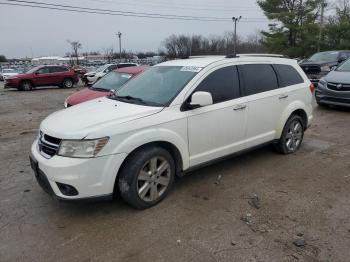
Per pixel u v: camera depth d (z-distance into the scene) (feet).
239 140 16.02
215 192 14.43
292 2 121.60
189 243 10.89
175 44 219.00
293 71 19.03
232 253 10.35
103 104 14.65
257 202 13.48
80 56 331.16
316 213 12.55
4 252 10.62
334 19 136.26
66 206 13.43
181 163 13.92
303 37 120.16
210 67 14.93
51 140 12.19
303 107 19.07
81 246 10.88
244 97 15.89
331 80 31.58
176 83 14.47
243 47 196.95
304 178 15.80
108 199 12.10
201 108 14.14
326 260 9.95
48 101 49.67
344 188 14.65
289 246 10.62
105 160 11.68
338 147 20.49
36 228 11.94
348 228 11.53
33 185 15.57
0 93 65.62
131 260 10.17
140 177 12.57
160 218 12.41
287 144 18.85
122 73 30.09
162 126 12.93
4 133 26.91
